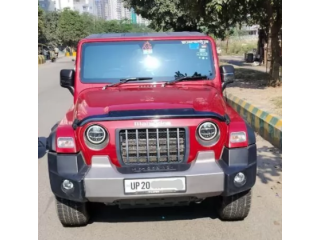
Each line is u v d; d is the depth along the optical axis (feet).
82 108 10.92
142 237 11.03
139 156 10.13
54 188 10.21
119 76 13.07
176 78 13.08
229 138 10.25
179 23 79.51
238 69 57.47
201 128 10.12
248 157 10.28
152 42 13.38
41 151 19.94
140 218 12.18
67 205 11.06
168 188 9.89
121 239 10.97
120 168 10.05
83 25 179.22
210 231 11.23
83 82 12.96
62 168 10.11
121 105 10.63
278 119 20.18
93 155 10.12
